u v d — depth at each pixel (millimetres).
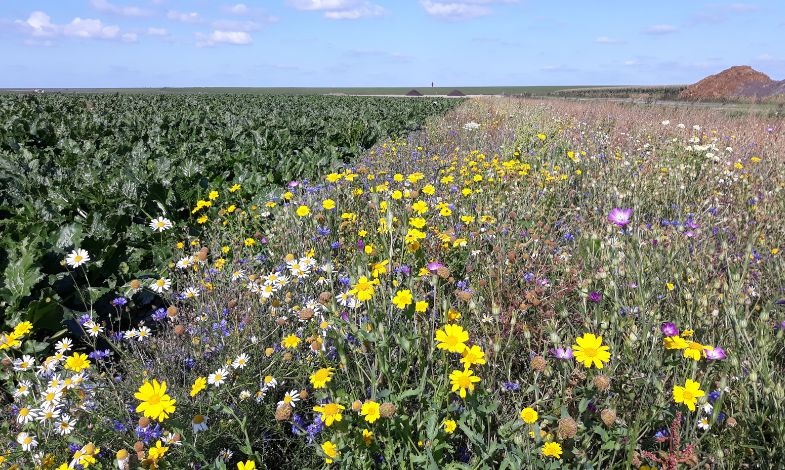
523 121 13914
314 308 2871
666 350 2217
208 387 2496
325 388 2156
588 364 1838
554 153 7918
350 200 5078
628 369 2252
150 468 1912
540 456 1890
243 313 3215
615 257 3129
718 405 1921
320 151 11445
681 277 3172
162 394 1942
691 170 6391
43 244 4504
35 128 11711
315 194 5719
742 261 3572
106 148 10172
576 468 1868
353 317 2658
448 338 1954
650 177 6004
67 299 4289
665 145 8438
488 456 1863
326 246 3883
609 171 6492
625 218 3336
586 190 6039
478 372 2293
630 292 3033
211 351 2928
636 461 1908
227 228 5691
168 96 45219
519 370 2797
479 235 4070
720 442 2088
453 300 3357
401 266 3033
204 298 3549
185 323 3297
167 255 5234
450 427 1952
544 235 4273
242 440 2357
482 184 5836
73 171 7910
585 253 3732
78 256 3717
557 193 5668
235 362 2586
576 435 1912
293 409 2484
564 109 18953
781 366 2680
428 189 4141
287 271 3707
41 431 2293
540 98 36344
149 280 4688
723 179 6062
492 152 9305
